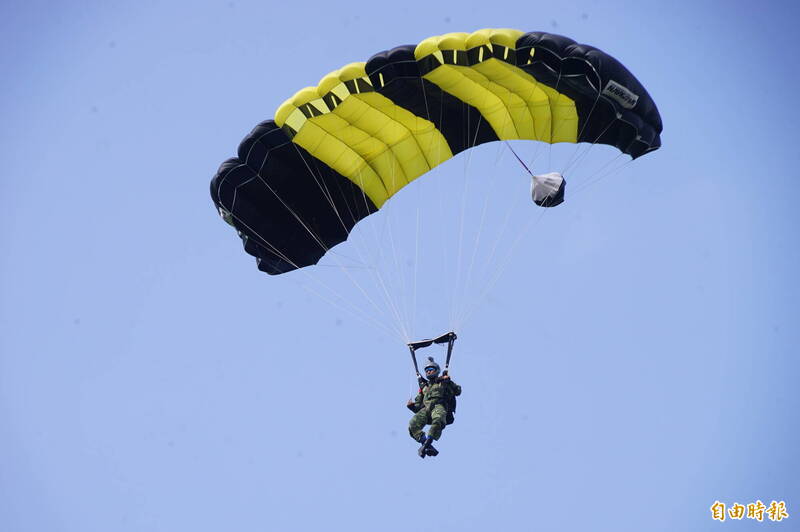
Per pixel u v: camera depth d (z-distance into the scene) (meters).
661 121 58.62
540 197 59.62
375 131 64.56
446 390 59.62
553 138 62.75
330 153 65.44
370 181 67.25
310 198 67.06
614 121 59.41
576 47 55.12
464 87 61.28
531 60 56.16
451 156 66.38
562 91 59.00
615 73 55.09
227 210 65.69
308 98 62.19
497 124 63.59
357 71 60.34
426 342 60.97
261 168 64.75
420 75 59.38
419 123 64.31
